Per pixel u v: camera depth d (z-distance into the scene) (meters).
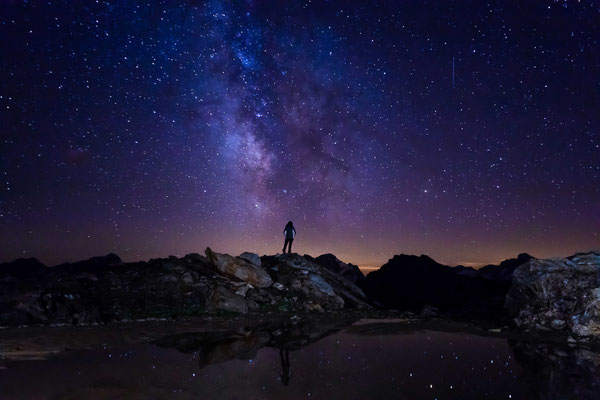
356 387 5.11
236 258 13.94
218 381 5.21
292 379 5.39
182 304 10.77
